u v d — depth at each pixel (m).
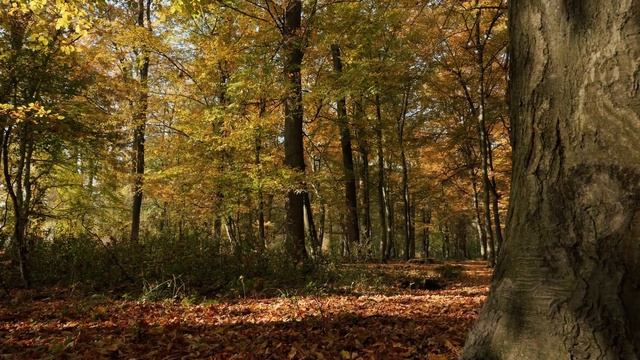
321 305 7.18
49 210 14.80
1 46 8.84
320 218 30.23
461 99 20.77
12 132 9.66
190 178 13.05
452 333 5.20
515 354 2.21
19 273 9.47
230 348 4.61
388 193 26.42
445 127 22.47
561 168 2.21
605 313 1.98
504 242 2.52
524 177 2.39
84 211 16.22
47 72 9.38
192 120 13.46
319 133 19.67
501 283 2.42
